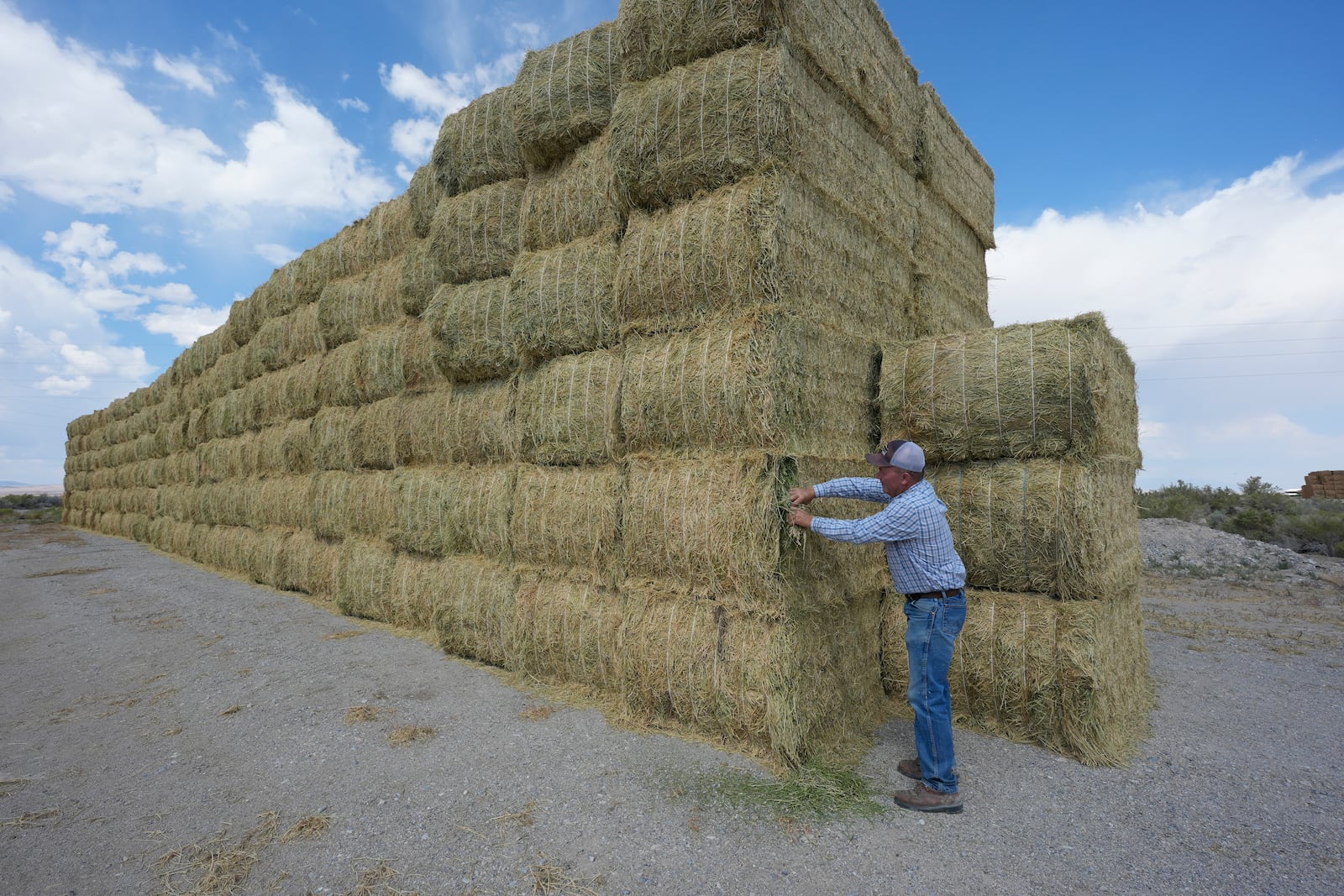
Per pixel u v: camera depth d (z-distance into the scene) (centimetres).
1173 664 691
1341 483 2536
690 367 493
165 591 1112
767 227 465
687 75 508
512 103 670
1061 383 486
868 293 605
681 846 344
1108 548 502
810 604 461
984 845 348
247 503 1273
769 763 438
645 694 501
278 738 491
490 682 616
